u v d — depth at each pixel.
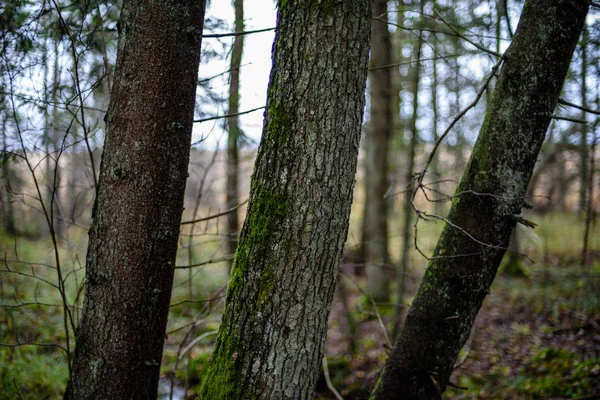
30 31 2.77
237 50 3.86
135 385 2.26
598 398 3.90
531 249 11.14
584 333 5.61
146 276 2.22
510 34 2.99
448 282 2.69
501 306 7.41
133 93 2.14
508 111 2.55
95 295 2.22
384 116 8.14
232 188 6.36
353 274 9.98
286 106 1.87
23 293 5.22
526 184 2.64
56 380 3.89
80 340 2.27
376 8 6.95
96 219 2.23
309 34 1.83
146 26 2.12
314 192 1.85
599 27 3.73
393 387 2.84
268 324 1.88
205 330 5.98
